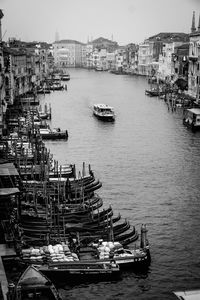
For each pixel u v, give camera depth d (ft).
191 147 195.42
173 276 88.22
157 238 104.37
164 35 654.53
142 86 503.61
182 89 351.67
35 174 143.02
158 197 131.64
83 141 210.38
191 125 232.32
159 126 248.32
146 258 89.86
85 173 156.15
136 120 270.46
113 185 142.51
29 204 113.19
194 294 70.28
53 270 84.02
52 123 260.62
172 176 152.56
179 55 391.45
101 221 106.22
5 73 275.18
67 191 123.95
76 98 387.14
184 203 126.82
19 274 82.48
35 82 453.17
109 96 403.13
